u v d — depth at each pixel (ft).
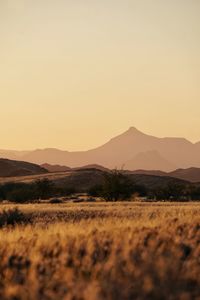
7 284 41.47
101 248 49.60
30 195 305.94
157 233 55.72
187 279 39.75
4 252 52.37
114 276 40.27
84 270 43.21
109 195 289.94
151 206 167.12
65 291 38.58
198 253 47.62
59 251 50.14
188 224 63.93
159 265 42.01
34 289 38.88
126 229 59.72
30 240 57.06
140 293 37.22
